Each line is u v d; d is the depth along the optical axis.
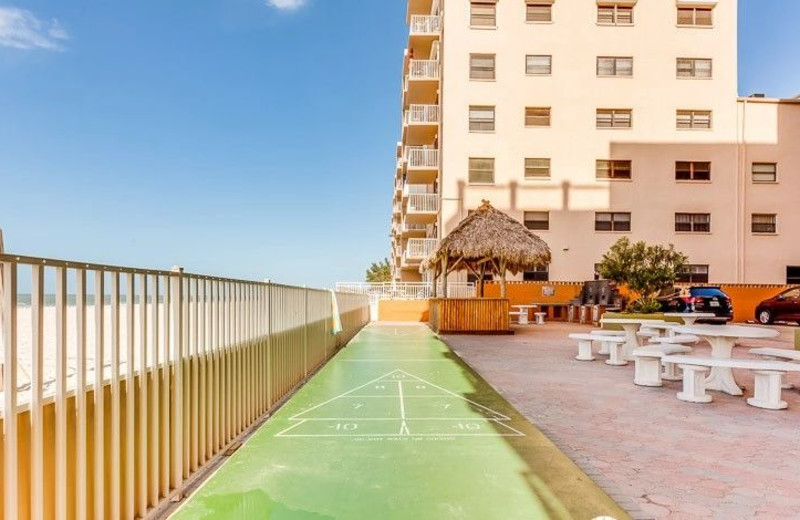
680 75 27.03
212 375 4.68
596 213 26.53
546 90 26.72
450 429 5.67
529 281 26.17
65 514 2.59
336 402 7.00
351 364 10.57
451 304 17.69
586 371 9.69
